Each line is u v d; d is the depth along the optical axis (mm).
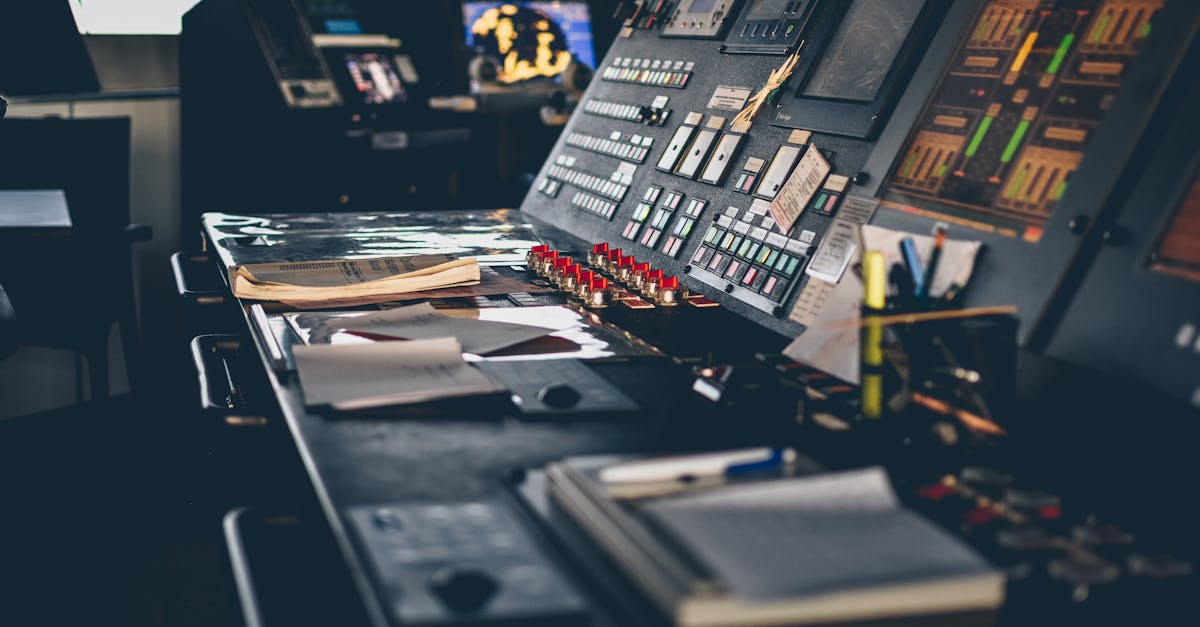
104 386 3344
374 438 1072
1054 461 1031
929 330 1042
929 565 721
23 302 3166
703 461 886
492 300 1676
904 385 1044
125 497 3068
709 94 2027
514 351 1382
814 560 714
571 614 705
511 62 4789
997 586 725
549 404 1154
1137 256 1081
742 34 2020
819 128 1657
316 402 1151
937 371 1039
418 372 1254
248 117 3674
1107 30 1224
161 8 4371
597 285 1654
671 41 2285
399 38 4566
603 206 2174
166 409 3729
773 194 1687
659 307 1639
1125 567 813
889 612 708
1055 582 781
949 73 1440
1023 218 1210
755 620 686
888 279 1120
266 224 2385
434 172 4047
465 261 1797
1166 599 769
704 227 1826
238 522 1173
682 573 692
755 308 1577
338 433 1085
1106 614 747
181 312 4035
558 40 4895
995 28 1398
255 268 1796
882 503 814
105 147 3213
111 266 3285
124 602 2463
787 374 1245
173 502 3045
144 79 4402
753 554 714
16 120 3188
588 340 1442
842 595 693
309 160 3762
